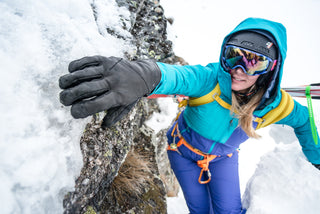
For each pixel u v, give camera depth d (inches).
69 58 35.9
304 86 63.1
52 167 29.0
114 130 48.1
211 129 49.3
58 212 30.4
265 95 40.5
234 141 52.5
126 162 74.2
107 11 52.7
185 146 59.7
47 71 32.4
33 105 29.5
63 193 31.7
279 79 39.1
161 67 36.1
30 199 26.0
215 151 55.6
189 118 52.1
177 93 40.1
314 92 60.1
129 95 29.2
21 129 27.2
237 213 56.6
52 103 32.1
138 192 70.2
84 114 26.8
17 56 29.8
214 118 46.4
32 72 30.7
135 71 30.5
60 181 30.5
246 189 61.9
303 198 48.2
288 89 65.3
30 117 28.6
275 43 35.6
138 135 87.8
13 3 33.2
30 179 26.2
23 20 32.9
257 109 44.5
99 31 48.8
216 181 59.9
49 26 35.8
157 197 74.1
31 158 27.0
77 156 34.6
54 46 34.8
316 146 51.7
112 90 28.3
